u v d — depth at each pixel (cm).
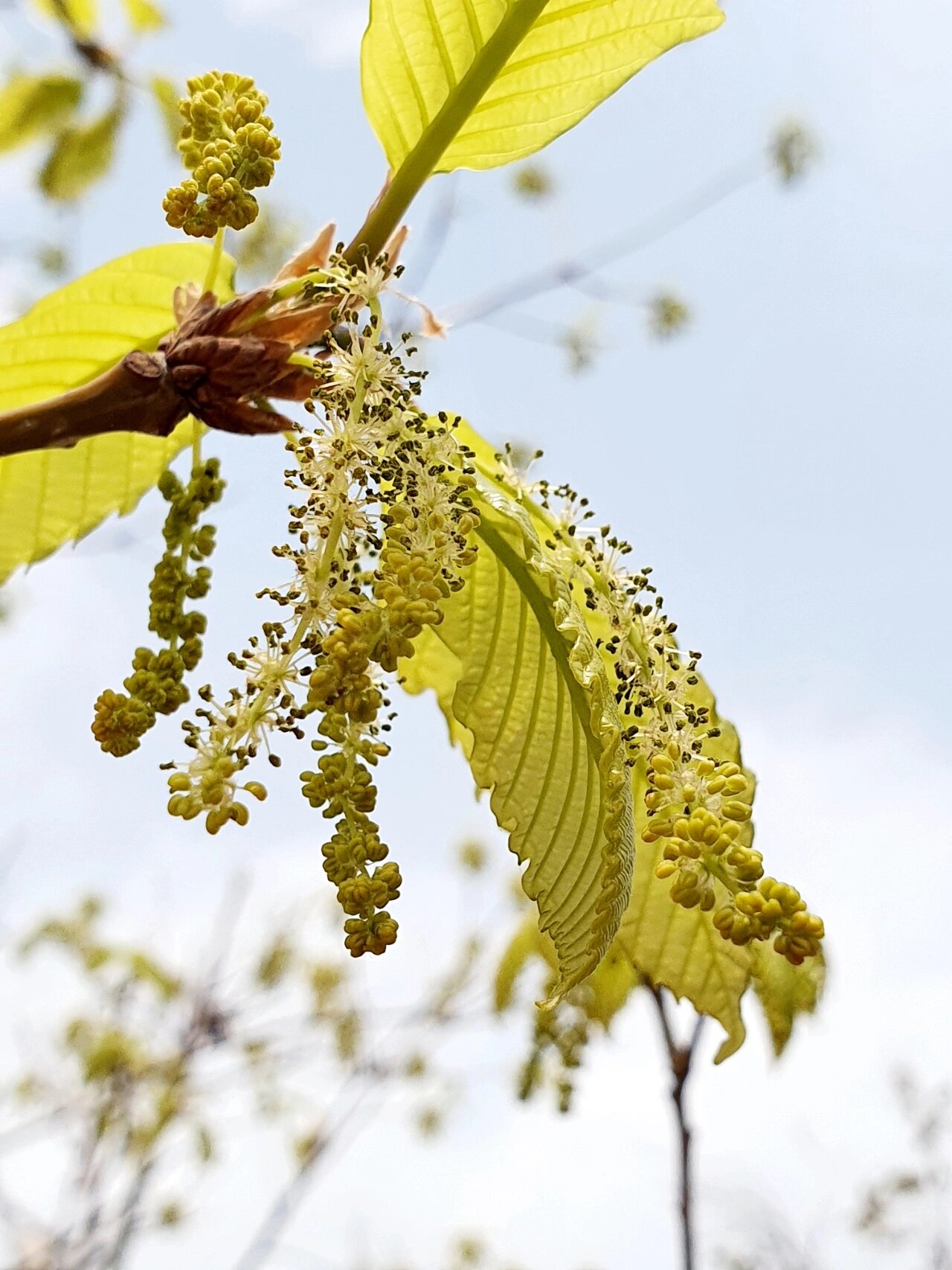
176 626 18
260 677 15
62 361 21
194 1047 72
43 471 21
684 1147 29
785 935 14
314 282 17
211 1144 70
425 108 19
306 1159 70
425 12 18
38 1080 70
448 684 20
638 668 17
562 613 16
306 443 16
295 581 16
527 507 18
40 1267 65
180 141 17
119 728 17
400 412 16
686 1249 29
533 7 18
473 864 75
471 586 18
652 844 19
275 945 75
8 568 22
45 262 47
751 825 19
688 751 16
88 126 34
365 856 15
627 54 19
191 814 15
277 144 17
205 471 18
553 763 18
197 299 19
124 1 34
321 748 15
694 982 20
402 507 16
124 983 72
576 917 17
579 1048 26
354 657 15
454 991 74
